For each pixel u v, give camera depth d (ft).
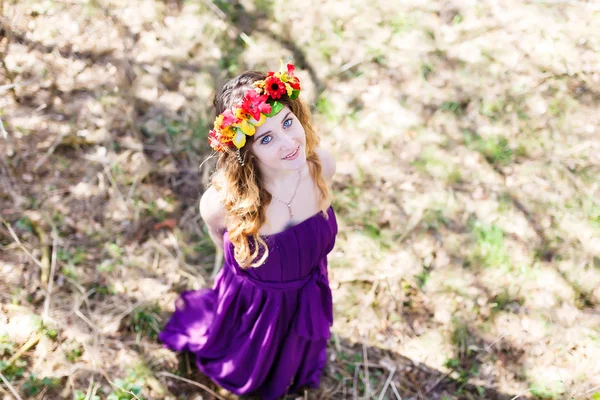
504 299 10.98
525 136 13.12
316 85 14.34
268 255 7.68
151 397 9.50
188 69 14.46
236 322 9.07
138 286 10.96
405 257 11.70
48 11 14.74
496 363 10.23
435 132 13.46
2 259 10.82
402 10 15.67
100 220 11.73
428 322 10.82
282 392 9.58
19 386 9.25
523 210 12.09
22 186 11.89
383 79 14.39
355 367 10.26
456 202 12.34
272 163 6.88
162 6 15.58
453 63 14.51
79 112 13.26
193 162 12.82
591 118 13.20
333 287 11.32
